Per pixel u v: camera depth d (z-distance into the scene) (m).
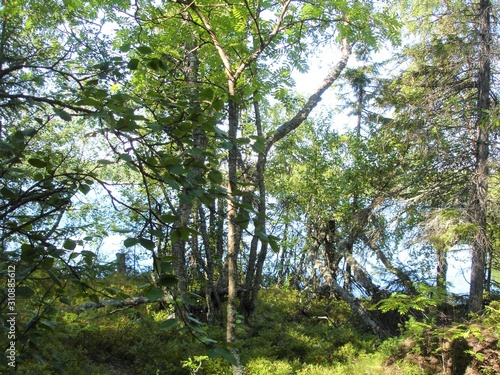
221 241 13.09
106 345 8.94
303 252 15.64
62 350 7.68
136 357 8.61
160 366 8.34
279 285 17.39
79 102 1.97
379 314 13.43
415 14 13.25
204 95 2.09
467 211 11.00
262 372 8.47
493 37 11.63
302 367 9.41
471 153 11.95
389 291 13.89
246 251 16.44
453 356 8.80
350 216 14.49
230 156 7.09
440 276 13.25
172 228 1.91
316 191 14.52
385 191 13.51
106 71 2.26
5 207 2.12
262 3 6.11
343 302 15.30
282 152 15.81
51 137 8.80
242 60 6.27
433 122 12.16
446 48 12.10
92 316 9.33
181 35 6.47
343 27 6.86
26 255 2.11
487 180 11.13
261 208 10.43
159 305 10.95
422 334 9.53
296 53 7.00
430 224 11.09
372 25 7.08
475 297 11.16
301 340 10.72
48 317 2.49
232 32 6.58
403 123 12.73
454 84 12.35
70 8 6.05
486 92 11.82
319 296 15.61
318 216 14.91
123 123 1.95
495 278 16.23
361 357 10.20
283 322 12.90
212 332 10.29
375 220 13.57
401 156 13.96
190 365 8.00
